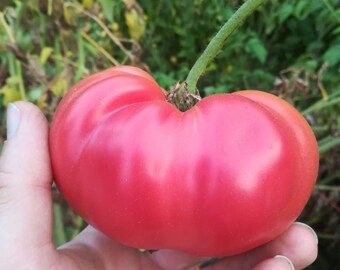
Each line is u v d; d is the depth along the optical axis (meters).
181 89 0.13
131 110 0.12
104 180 0.11
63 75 0.22
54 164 0.13
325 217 0.28
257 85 0.29
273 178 0.11
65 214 0.23
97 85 0.12
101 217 0.12
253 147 0.11
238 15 0.13
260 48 0.28
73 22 0.23
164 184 0.11
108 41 0.25
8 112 0.14
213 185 0.11
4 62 0.23
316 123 0.26
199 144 0.11
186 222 0.11
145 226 0.12
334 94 0.24
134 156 0.11
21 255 0.14
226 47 0.30
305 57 0.29
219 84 0.29
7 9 0.22
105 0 0.23
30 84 0.23
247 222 0.11
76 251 0.16
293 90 0.23
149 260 0.18
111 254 0.17
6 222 0.13
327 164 0.26
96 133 0.12
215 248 0.12
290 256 0.16
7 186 0.14
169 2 0.30
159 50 0.32
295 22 0.31
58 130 0.12
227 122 0.11
